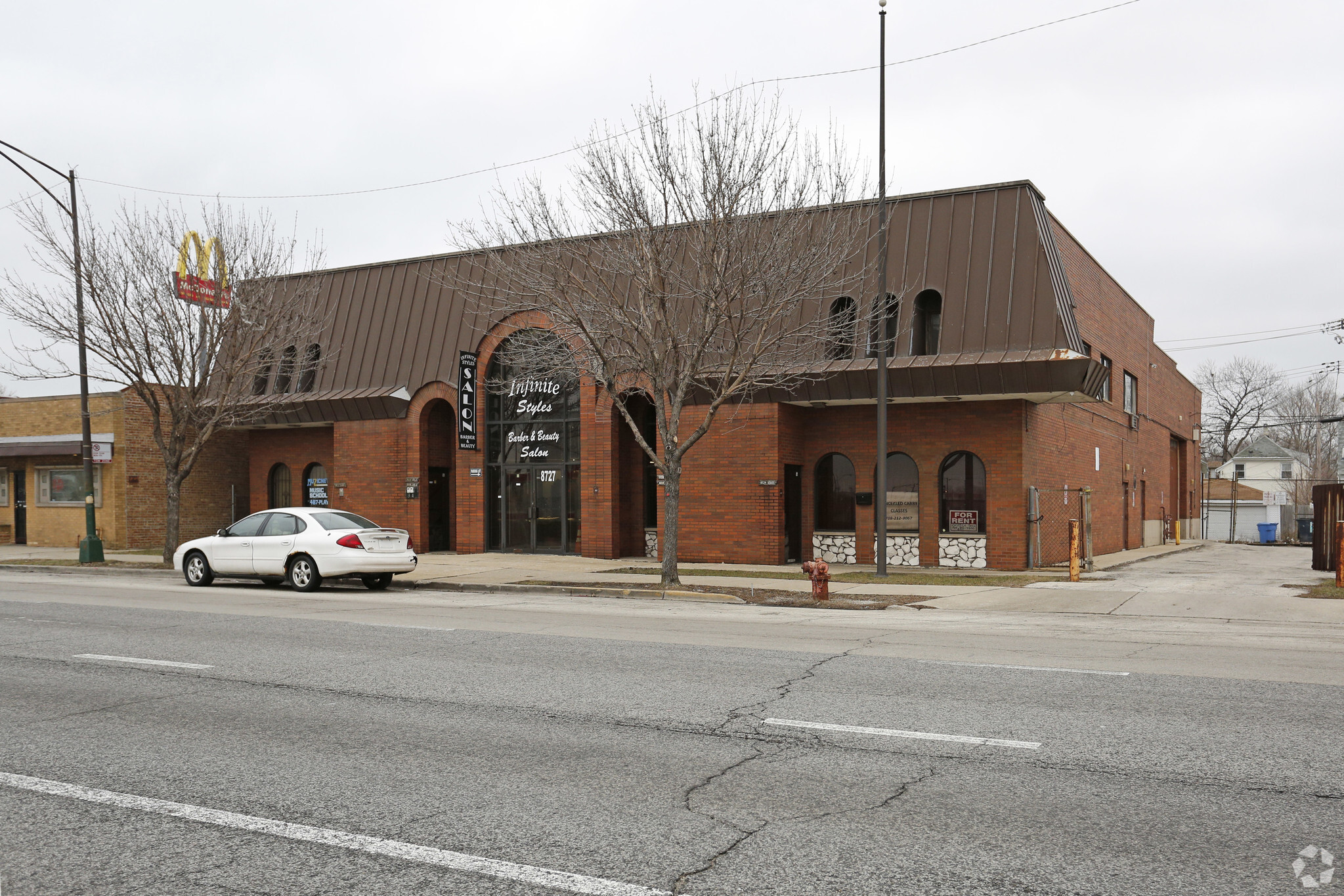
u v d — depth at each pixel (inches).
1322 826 198.2
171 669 375.2
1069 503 1023.6
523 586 738.8
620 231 749.9
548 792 220.7
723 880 171.5
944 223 889.5
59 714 301.1
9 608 582.6
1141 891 167.0
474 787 224.5
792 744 261.6
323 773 236.8
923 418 914.7
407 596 695.1
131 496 1198.9
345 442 1130.7
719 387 885.2
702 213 727.7
